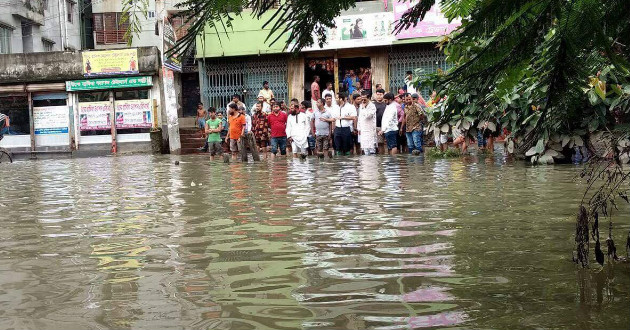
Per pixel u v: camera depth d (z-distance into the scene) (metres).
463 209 6.17
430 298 3.09
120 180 11.57
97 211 7.03
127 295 3.35
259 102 20.48
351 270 3.75
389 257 4.08
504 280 3.41
